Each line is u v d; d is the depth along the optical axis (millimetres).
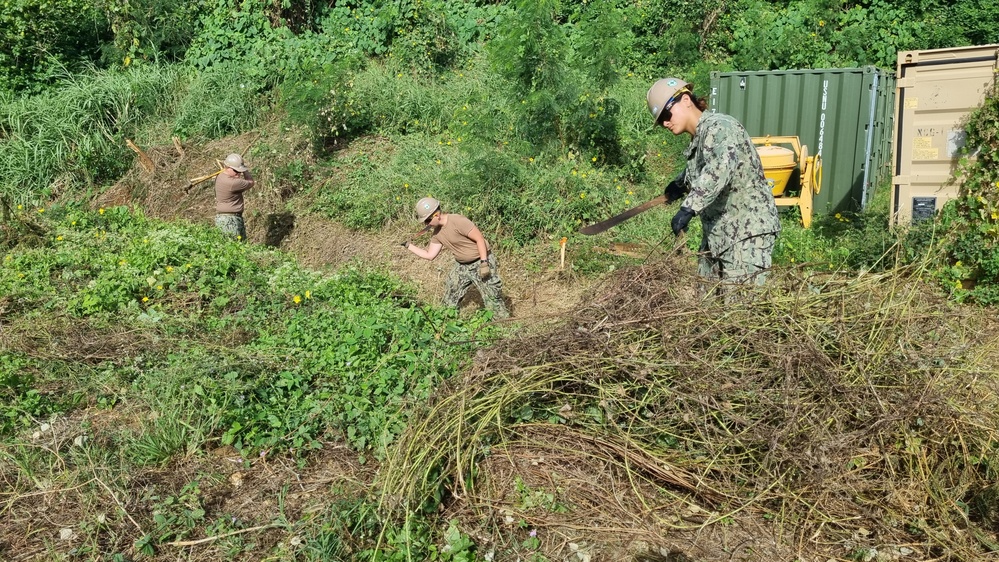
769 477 3359
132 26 13414
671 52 13195
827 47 13055
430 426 3623
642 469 3535
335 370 4746
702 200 4039
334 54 12805
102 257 7188
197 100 12289
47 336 5328
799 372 3500
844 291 3826
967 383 3611
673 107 4262
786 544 3184
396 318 5430
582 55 10117
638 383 3611
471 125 9961
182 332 5637
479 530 3293
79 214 9156
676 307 3807
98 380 4766
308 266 9039
